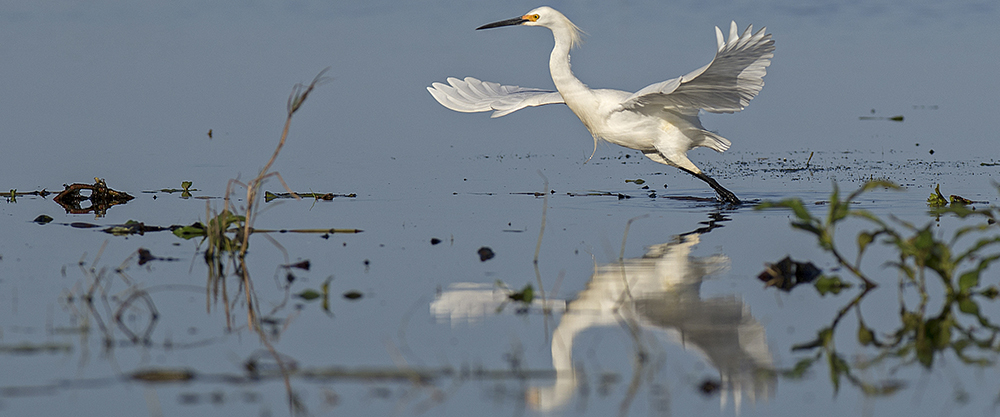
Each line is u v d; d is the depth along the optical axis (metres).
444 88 17.89
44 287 10.31
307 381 7.77
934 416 7.07
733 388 7.62
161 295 10.07
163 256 11.78
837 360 8.14
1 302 9.75
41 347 8.43
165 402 7.35
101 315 9.36
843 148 20.81
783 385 7.68
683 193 16.69
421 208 15.11
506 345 8.59
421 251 12.13
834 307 9.55
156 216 14.44
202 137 21.11
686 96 14.88
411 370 7.94
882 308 9.47
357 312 9.54
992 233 12.32
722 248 12.25
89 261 11.50
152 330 8.91
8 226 13.62
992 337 8.57
